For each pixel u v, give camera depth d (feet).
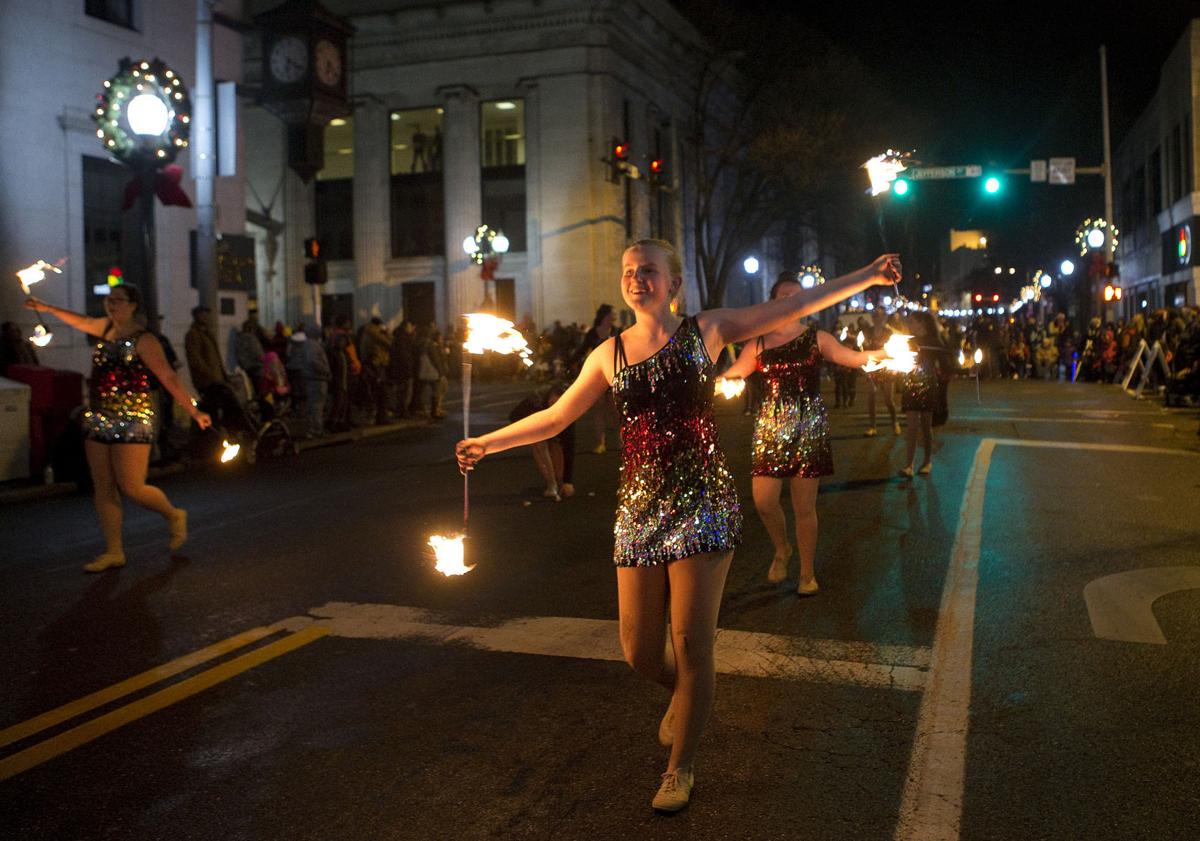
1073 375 108.37
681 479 11.73
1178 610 19.79
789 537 27.50
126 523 31.73
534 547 27.09
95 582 23.84
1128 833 11.26
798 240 169.99
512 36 128.36
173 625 20.20
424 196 133.69
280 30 51.24
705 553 11.62
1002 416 62.85
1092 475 37.65
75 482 38.99
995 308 223.30
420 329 71.31
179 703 15.89
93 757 13.92
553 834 11.55
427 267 133.08
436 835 11.60
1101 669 16.55
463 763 13.51
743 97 126.52
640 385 11.77
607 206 127.65
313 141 52.42
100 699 16.15
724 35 120.37
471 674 16.97
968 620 19.39
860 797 12.28
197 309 45.11
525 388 105.81
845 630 18.97
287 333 73.15
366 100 132.87
